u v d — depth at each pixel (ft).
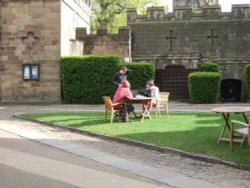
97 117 65.62
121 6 159.12
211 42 121.90
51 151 40.04
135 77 95.61
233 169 33.22
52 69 96.84
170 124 56.29
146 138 45.52
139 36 124.36
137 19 124.67
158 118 63.36
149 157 38.11
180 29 122.93
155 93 64.75
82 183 28.19
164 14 123.54
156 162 35.94
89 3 136.26
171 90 105.60
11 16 97.40
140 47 124.16
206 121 59.31
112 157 37.63
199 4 151.64
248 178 30.40
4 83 98.12
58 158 36.70
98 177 30.04
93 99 95.91
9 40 97.66
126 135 47.70
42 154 38.29
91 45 111.96
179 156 38.55
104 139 48.01
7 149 40.24
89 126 55.11
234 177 30.71
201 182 29.17
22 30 97.09
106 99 58.90
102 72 95.55
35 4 96.53
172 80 105.40
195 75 95.86
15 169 31.76
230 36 121.39
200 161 36.35
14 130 53.72
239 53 120.98
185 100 104.27
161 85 105.60
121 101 59.11
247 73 96.07
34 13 96.73
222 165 34.58
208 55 122.01
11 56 97.71
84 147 42.57
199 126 54.19
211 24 121.90
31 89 97.45
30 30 96.89
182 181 29.37
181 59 118.93
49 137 48.70
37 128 56.49
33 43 97.09
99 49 111.75
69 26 104.94
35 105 94.07
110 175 30.78
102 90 95.61
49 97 97.04
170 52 123.13
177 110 78.02
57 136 49.73
